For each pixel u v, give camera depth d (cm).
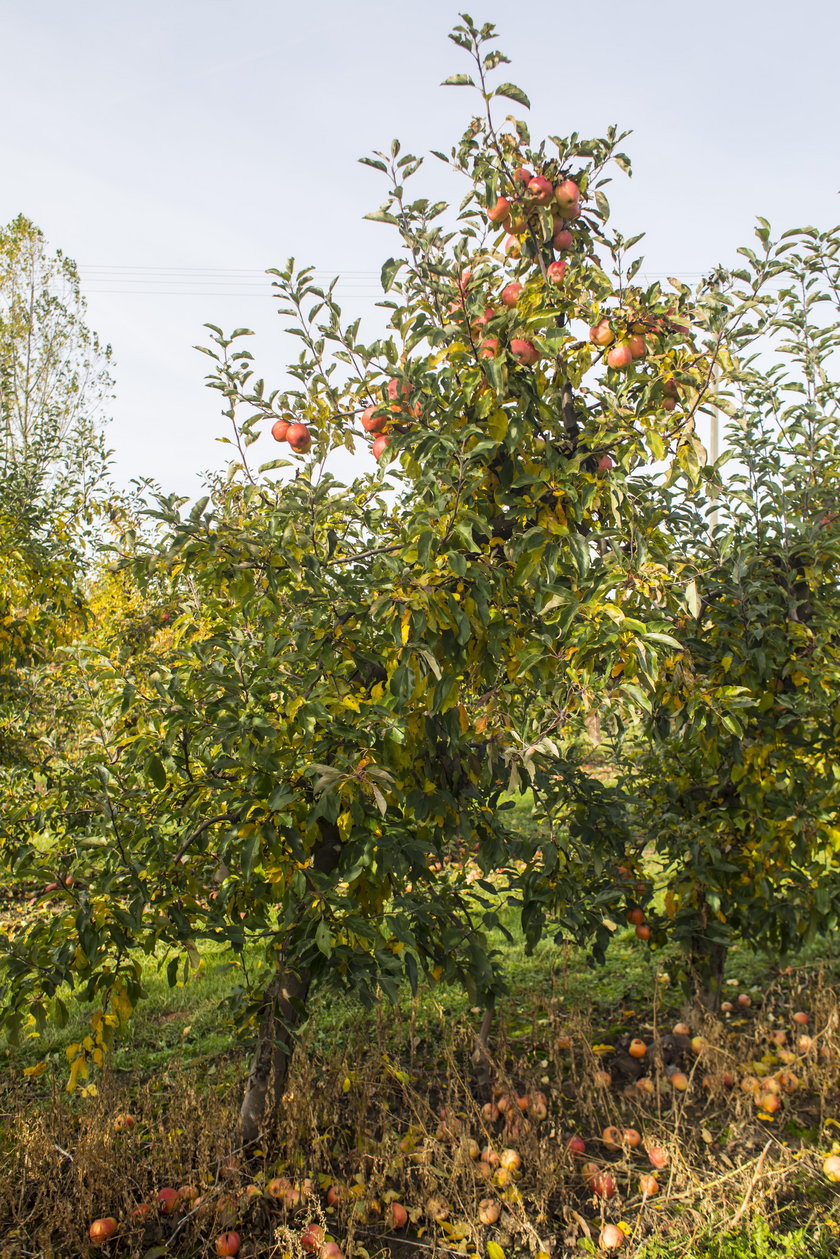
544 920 362
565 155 331
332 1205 294
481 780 325
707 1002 423
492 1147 319
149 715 286
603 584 291
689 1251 266
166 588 395
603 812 365
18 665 528
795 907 404
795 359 391
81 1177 279
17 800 343
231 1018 411
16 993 246
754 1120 343
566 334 295
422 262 323
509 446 302
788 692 399
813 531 368
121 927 255
